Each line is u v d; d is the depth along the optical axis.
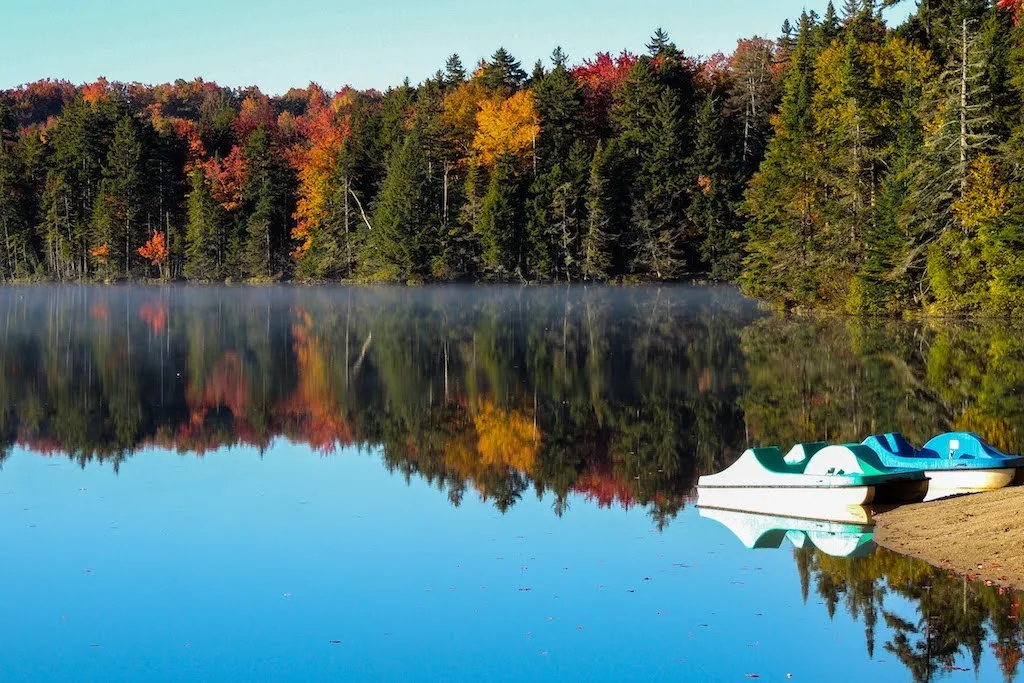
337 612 15.51
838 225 68.25
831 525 18.58
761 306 81.19
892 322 59.78
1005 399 31.52
